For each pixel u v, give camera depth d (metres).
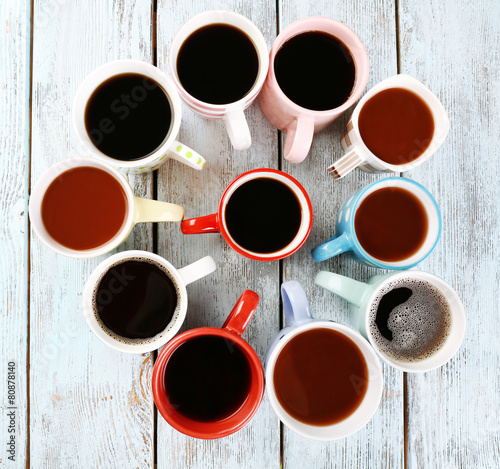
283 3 0.57
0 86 0.56
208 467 0.56
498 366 0.59
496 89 0.59
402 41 0.58
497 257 0.59
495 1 0.59
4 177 0.56
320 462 0.57
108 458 0.56
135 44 0.56
